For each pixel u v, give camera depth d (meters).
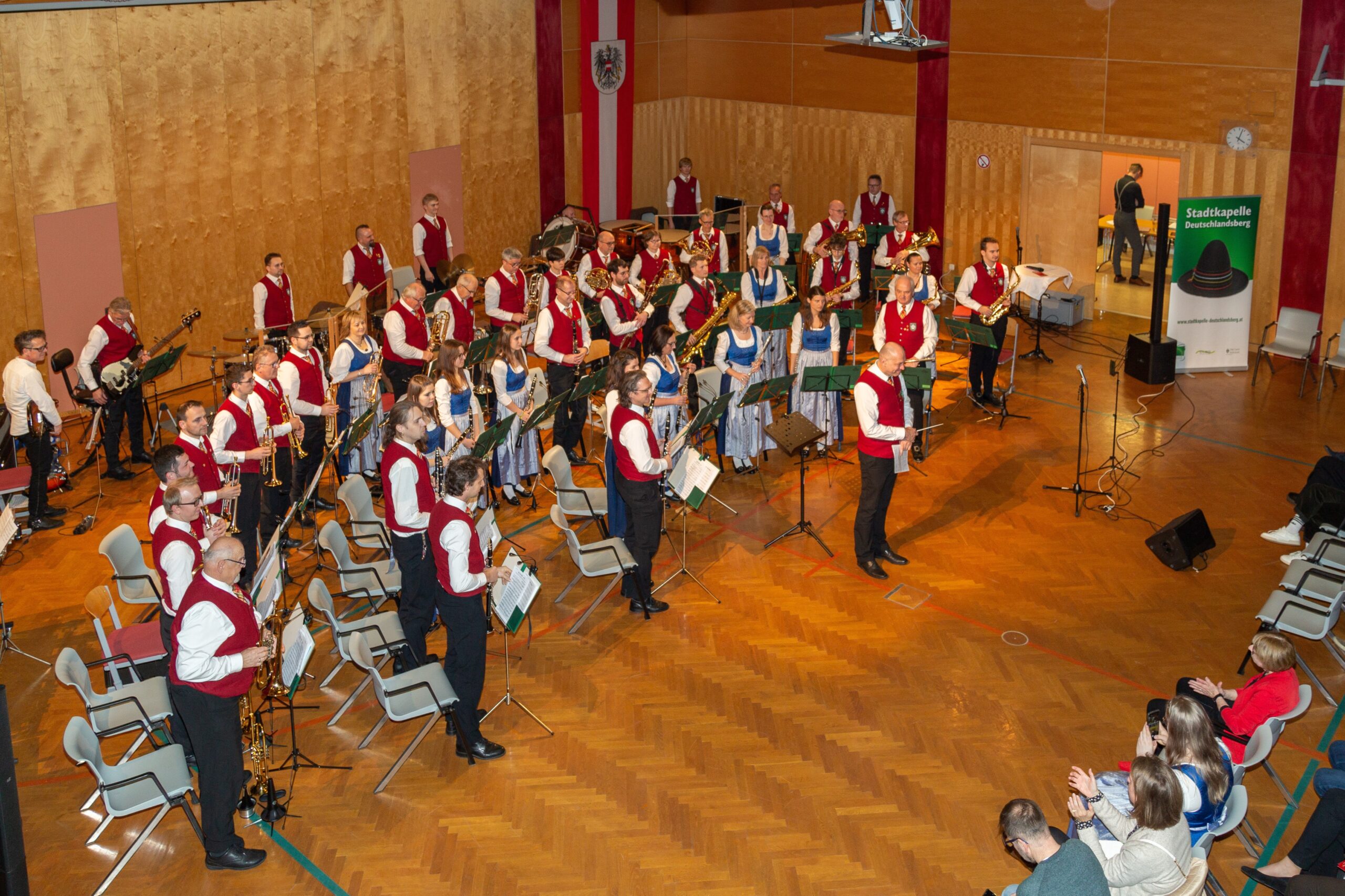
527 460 9.90
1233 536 9.31
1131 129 13.64
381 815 6.38
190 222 12.50
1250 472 10.44
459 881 5.90
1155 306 12.38
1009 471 10.58
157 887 5.88
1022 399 12.26
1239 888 5.95
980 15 14.67
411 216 14.92
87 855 6.11
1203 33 12.79
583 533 9.40
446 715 6.95
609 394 8.12
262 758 6.39
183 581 6.32
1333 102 12.07
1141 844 4.99
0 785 4.82
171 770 5.92
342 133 13.84
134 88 11.73
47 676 7.63
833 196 17.05
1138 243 16.03
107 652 6.75
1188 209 12.39
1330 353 12.70
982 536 9.41
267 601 6.08
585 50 16.48
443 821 6.34
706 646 7.96
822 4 16.31
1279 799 6.55
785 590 8.66
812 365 10.45
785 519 9.74
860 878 5.91
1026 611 8.33
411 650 7.13
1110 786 5.64
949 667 7.69
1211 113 12.95
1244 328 12.87
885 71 15.90
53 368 10.04
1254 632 8.03
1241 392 12.35
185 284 12.59
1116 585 8.65
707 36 17.78
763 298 11.18
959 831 6.24
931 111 15.53
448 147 15.19
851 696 7.40
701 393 10.06
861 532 8.77
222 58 12.45
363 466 10.15
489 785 6.62
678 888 5.85
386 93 14.26
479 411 8.95
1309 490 9.06
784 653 7.87
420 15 14.43
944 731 7.05
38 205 11.18
